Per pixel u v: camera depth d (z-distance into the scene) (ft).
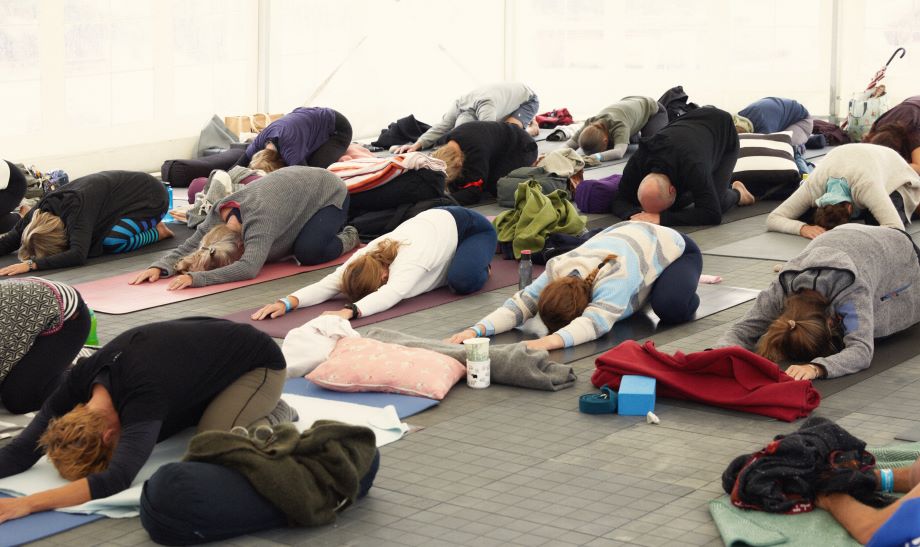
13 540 12.34
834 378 17.20
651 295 20.38
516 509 13.03
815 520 12.28
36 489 13.38
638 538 12.17
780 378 16.15
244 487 12.39
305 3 44.27
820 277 17.37
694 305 20.56
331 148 34.91
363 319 21.13
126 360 13.32
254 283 24.61
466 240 23.06
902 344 18.88
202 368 13.62
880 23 45.39
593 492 13.47
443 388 16.99
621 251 19.72
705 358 16.40
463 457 14.73
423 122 47.32
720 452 14.60
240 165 35.32
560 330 18.94
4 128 35.37
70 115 37.11
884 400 16.26
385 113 47.57
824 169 26.45
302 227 25.93
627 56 49.49
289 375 18.04
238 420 13.94
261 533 12.55
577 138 40.11
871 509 11.96
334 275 22.20
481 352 17.40
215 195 29.58
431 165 28.14
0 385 16.35
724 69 48.01
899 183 26.18
